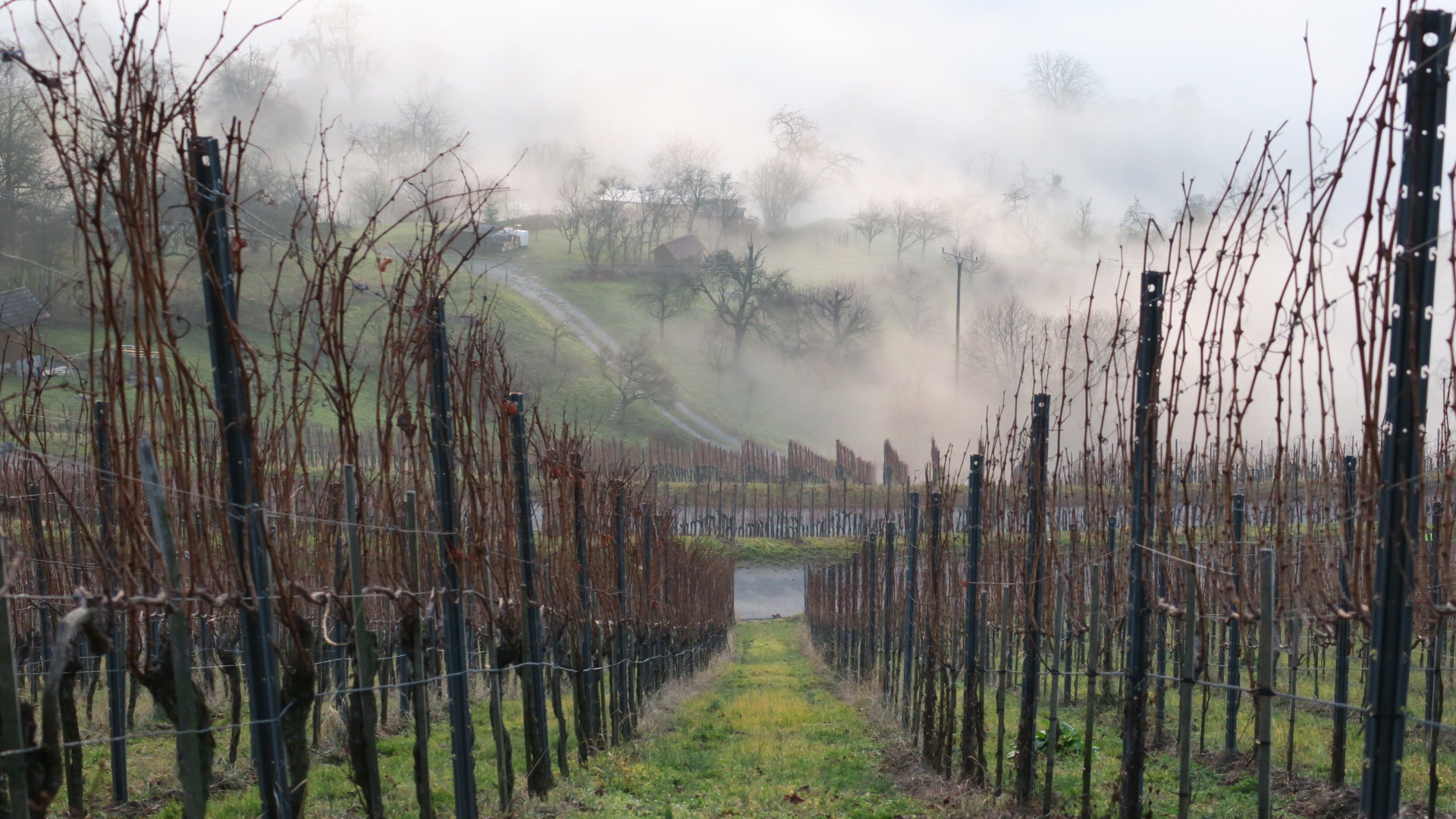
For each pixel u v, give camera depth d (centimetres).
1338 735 1046
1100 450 907
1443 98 492
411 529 799
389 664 1469
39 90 489
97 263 524
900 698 1845
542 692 1112
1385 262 503
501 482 1046
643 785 1200
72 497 893
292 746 646
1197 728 1498
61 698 676
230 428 589
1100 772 1209
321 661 1227
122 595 516
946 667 1257
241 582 589
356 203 7306
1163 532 784
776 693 2286
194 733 544
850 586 2642
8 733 429
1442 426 682
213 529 650
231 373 590
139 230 535
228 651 1084
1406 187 497
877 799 1140
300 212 674
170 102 542
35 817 454
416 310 820
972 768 1153
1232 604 681
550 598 1244
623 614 1598
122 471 550
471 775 866
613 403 8131
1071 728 1342
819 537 5150
